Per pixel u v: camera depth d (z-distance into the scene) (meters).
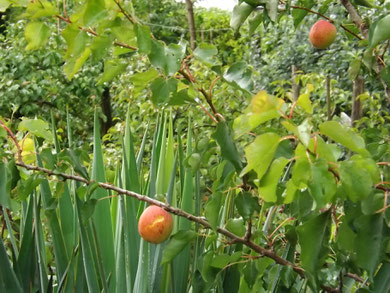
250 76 1.25
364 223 1.11
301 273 1.36
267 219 1.63
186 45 1.25
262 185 1.04
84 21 1.12
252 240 1.45
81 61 1.25
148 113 3.98
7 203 1.49
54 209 1.57
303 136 0.92
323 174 0.96
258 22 1.60
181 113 3.80
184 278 1.65
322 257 1.15
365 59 1.60
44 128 1.65
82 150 1.56
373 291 1.26
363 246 1.11
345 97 4.51
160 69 1.21
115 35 1.19
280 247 1.56
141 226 1.27
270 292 1.52
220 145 1.19
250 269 1.42
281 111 0.99
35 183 1.48
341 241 1.19
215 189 1.40
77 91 6.58
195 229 1.69
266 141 0.96
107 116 7.20
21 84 6.39
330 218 1.14
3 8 1.20
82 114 6.78
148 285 1.57
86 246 1.57
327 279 1.33
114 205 1.85
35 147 1.68
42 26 1.22
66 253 1.67
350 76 1.77
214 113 1.27
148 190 1.74
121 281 1.61
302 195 1.21
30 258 1.66
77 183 1.67
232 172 1.30
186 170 1.67
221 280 1.58
